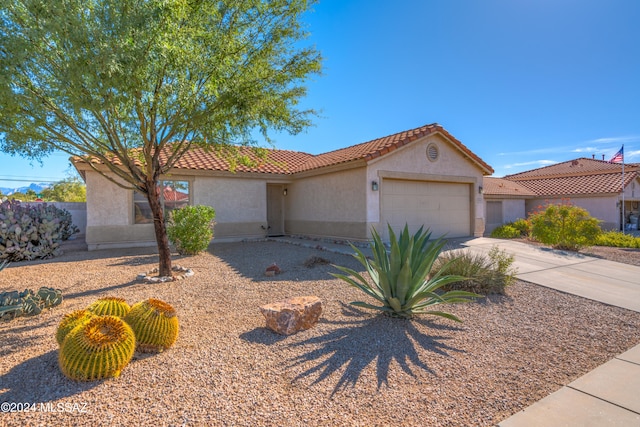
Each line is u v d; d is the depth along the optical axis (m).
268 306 5.14
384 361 4.16
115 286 7.49
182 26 6.40
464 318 5.71
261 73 7.87
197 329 5.04
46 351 4.26
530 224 16.03
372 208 12.65
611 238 15.64
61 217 15.62
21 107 5.84
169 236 11.79
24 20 5.10
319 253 11.72
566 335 5.15
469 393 3.54
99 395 3.29
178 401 3.24
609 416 3.17
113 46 5.28
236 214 15.97
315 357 4.21
